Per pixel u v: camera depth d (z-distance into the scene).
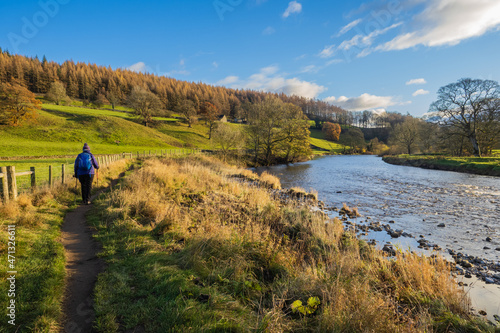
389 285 4.59
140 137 65.25
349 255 5.52
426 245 7.61
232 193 12.30
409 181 22.14
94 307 3.17
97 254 4.81
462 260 6.36
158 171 13.75
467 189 17.75
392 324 3.12
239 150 44.19
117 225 6.42
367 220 10.38
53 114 72.38
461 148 42.28
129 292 3.54
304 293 3.87
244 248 5.21
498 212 11.57
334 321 3.03
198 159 36.00
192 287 3.68
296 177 25.83
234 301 3.45
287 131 46.75
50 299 3.17
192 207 8.77
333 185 20.25
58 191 9.37
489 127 35.47
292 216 8.63
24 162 27.45
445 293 4.30
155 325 2.90
